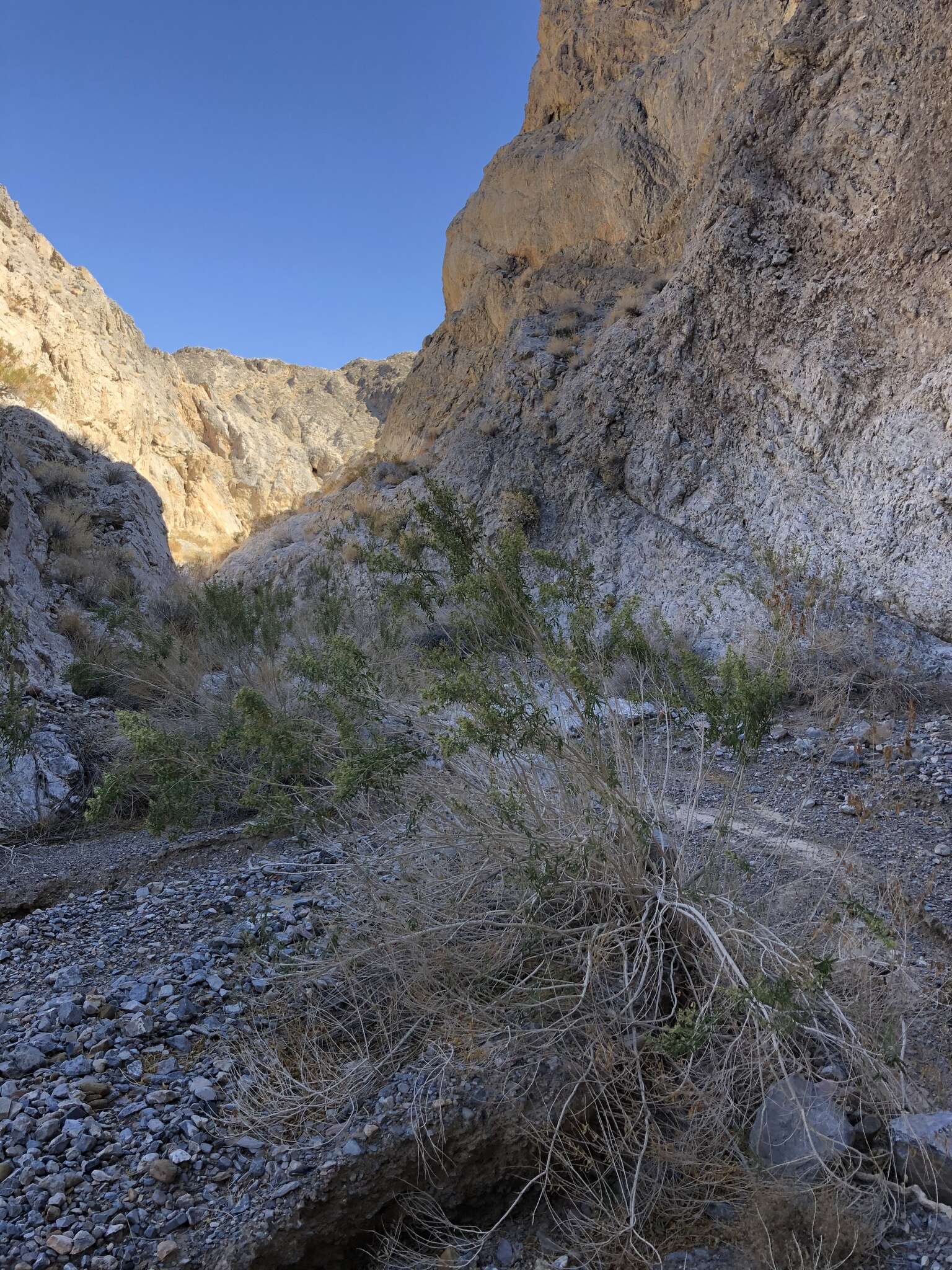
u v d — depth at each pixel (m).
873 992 2.91
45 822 5.57
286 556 16.00
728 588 8.98
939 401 8.02
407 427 18.28
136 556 13.48
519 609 3.83
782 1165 2.35
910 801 4.77
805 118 9.34
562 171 16.03
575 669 3.27
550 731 3.20
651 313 11.17
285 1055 2.93
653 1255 2.30
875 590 8.12
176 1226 2.28
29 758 5.98
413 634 6.64
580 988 2.88
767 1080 2.64
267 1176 2.44
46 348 27.52
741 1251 2.26
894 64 8.56
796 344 9.20
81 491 14.18
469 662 3.68
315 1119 2.64
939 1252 2.18
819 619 7.71
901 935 3.31
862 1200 2.31
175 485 33.88
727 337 9.86
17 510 10.73
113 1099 2.69
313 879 4.20
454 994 3.02
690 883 3.20
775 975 2.73
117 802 5.70
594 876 3.19
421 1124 2.54
